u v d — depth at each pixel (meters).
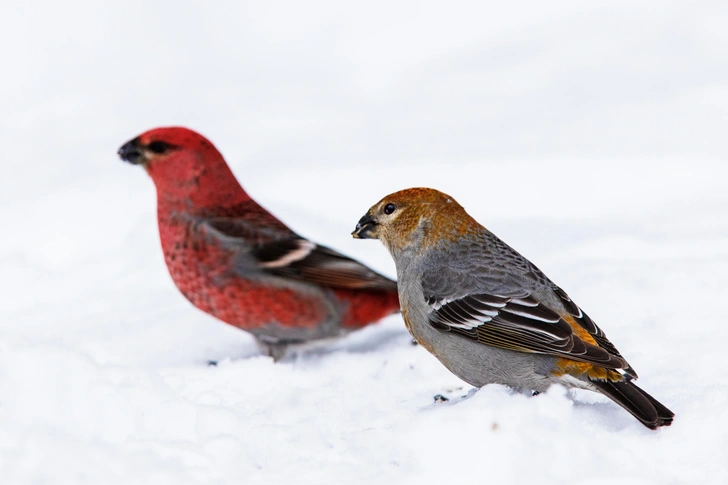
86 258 16.75
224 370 10.02
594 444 7.14
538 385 8.60
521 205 17.73
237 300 11.24
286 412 8.59
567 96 25.69
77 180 21.75
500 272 8.95
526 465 6.74
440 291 9.04
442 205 9.52
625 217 16.14
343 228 16.22
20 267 15.09
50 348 8.23
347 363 10.34
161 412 7.95
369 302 11.41
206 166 11.27
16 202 20.12
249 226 11.28
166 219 11.34
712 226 14.88
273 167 21.72
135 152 11.23
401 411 8.62
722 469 7.10
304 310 11.24
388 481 6.93
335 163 21.55
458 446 7.00
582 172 19.25
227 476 7.04
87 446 7.07
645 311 10.88
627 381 8.08
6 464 6.86
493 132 23.14
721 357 9.31
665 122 22.20
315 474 7.13
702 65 26.88
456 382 9.55
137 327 12.26
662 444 7.45
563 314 8.66
